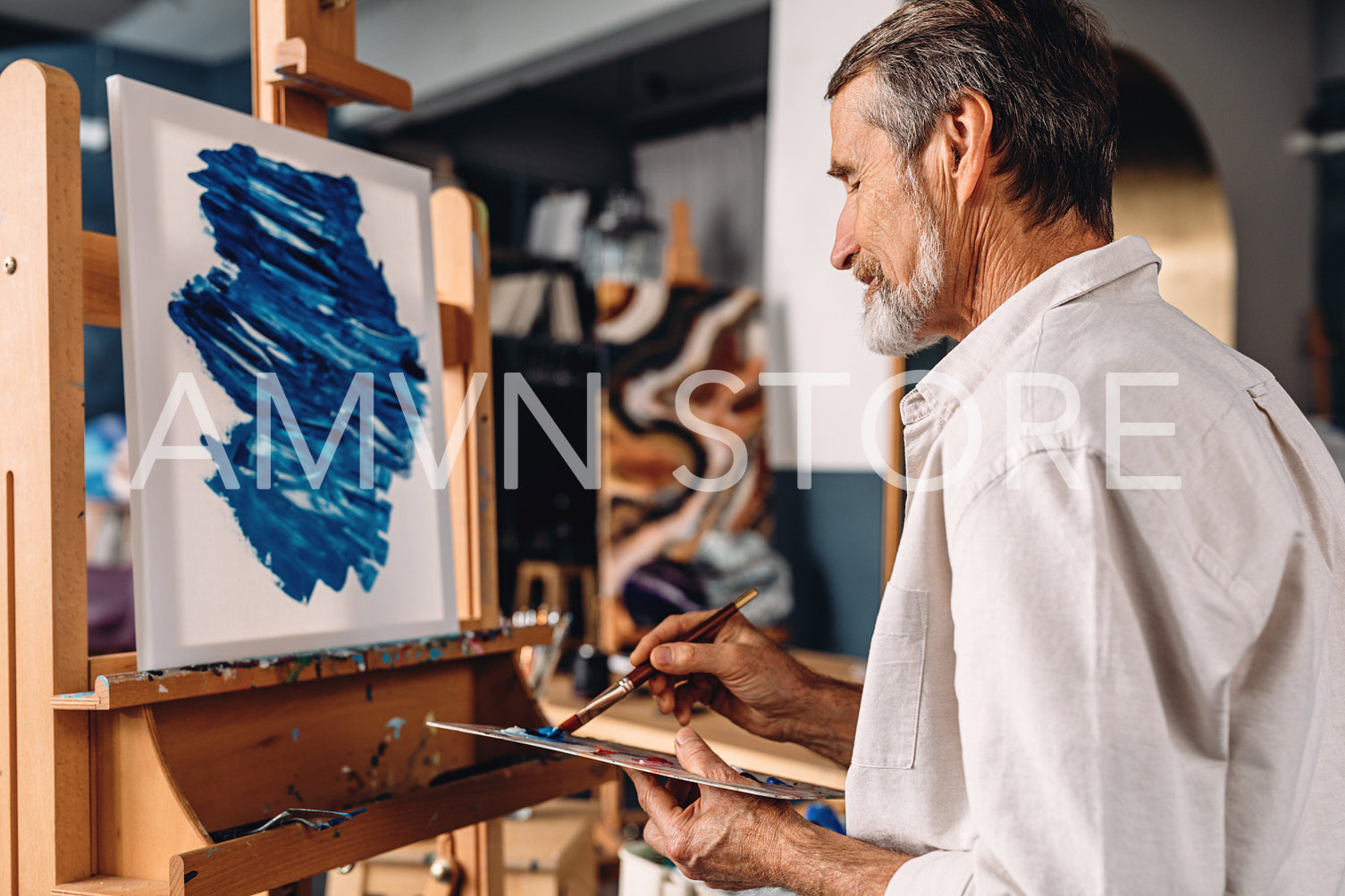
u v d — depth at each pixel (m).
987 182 0.81
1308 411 3.97
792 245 3.28
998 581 0.65
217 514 0.95
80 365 0.85
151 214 0.94
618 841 2.69
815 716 1.17
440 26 4.68
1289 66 3.84
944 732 0.76
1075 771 0.60
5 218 0.85
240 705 0.95
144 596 0.88
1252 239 3.71
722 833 0.82
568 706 1.99
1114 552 0.63
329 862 0.90
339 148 1.16
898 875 0.72
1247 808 0.64
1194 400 0.66
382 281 1.19
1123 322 0.71
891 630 0.78
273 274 1.05
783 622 2.96
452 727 0.95
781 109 3.28
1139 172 3.61
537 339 4.11
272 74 1.11
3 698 0.84
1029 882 0.62
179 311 0.95
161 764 0.84
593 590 3.72
